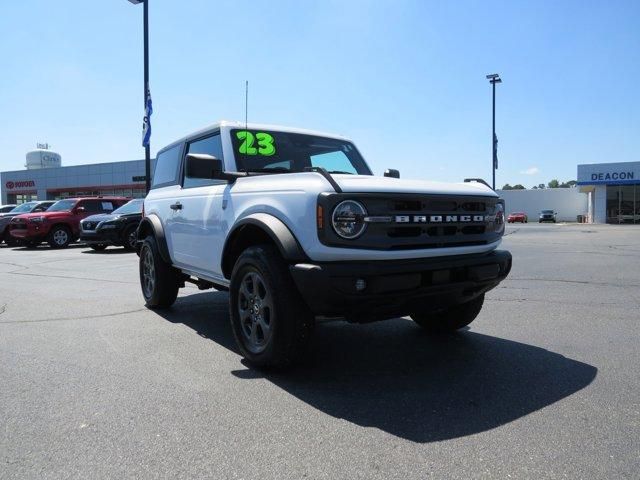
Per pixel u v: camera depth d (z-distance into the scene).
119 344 4.80
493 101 32.06
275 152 5.13
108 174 50.56
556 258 12.07
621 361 4.20
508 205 62.97
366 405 3.33
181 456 2.67
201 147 5.43
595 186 43.09
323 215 3.42
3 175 56.97
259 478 2.45
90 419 3.13
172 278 6.18
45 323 5.68
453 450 2.71
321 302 3.41
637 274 9.18
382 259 3.52
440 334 5.13
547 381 3.75
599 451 2.68
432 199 3.79
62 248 17.89
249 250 4.00
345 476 2.46
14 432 2.96
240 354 4.47
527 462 2.58
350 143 5.89
